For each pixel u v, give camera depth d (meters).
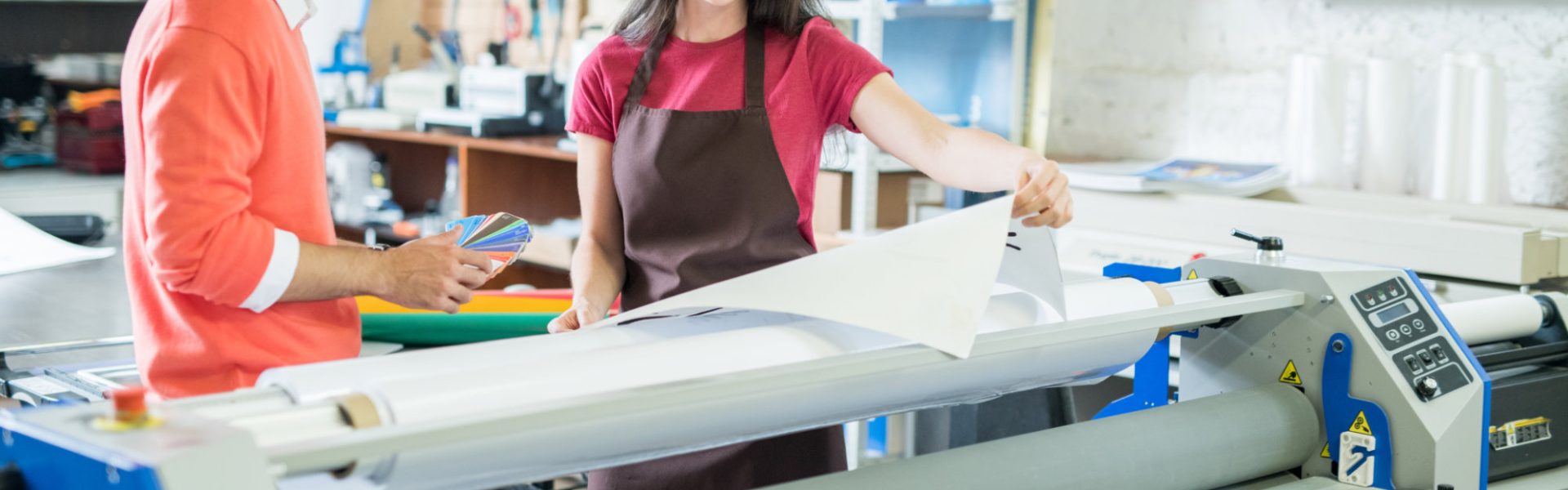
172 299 1.35
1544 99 2.69
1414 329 1.43
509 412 0.95
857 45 1.62
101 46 4.93
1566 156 2.67
